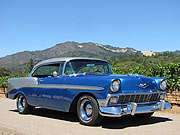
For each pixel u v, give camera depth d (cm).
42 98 696
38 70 759
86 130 539
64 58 681
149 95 578
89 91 558
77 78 601
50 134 511
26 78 761
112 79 523
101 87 534
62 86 629
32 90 732
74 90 597
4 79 2102
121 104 538
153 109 581
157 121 641
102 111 528
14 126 595
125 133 511
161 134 504
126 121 639
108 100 524
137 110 552
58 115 754
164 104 605
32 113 796
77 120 664
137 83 561
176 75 1030
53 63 703
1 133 527
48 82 678
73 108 630
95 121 562
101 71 693
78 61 670
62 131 535
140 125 590
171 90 1057
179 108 894
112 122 626
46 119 687
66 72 650
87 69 665
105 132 520
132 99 552
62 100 629
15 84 802
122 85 538
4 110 875
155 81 607
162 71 1066
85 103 586
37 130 549
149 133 511
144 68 1259
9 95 828
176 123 614
